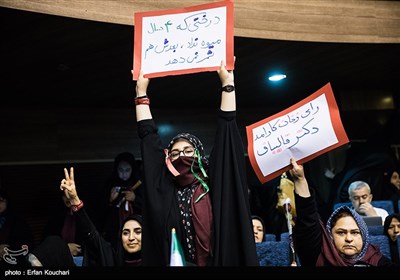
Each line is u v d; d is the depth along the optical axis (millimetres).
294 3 5164
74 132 7184
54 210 5254
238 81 6543
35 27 4281
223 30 2248
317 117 2289
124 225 3363
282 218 5684
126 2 4359
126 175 5727
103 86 6258
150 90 6664
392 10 5531
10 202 5078
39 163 6902
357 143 7441
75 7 4098
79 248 4758
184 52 2258
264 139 2377
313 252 2379
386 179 6332
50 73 5582
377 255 2891
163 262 1955
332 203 6539
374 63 6184
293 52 5504
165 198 2025
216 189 1977
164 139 7621
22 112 6902
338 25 5293
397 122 7508
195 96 7141
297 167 2281
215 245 1907
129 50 5012
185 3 4641
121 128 7465
